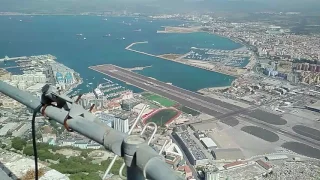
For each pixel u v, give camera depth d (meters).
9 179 7.41
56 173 8.20
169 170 2.54
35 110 4.37
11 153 9.19
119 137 3.08
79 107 3.89
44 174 8.12
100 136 3.30
